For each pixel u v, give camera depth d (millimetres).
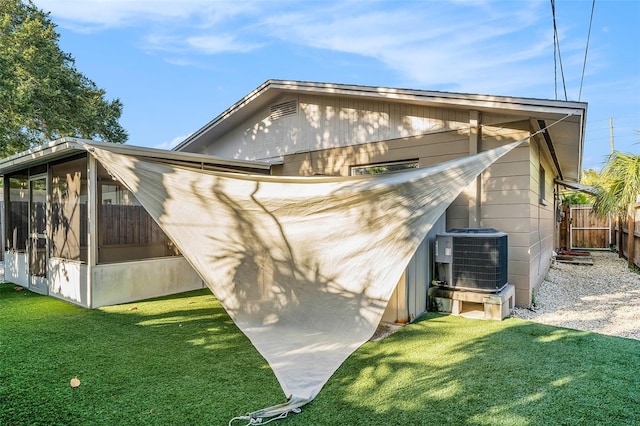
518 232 5660
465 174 3898
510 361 3641
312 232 4035
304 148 7934
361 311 3859
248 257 4289
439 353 3867
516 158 5645
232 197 4051
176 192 4250
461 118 6000
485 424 2609
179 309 5848
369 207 3834
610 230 14484
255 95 8188
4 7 15227
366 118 7039
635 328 4770
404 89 5961
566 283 8156
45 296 6863
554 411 2764
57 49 16906
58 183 6680
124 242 6609
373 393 3041
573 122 5266
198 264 4441
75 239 6277
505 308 5168
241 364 3652
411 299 4988
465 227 6039
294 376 3154
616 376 3309
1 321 5168
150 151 6051
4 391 3137
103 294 6051
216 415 2752
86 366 3619
